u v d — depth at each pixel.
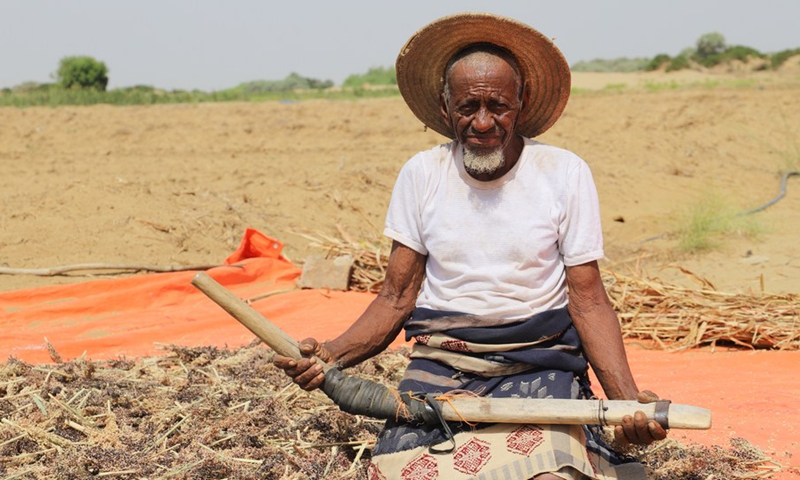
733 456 3.76
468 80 3.07
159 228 8.96
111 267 7.68
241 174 11.97
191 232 9.09
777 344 5.94
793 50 56.78
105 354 5.61
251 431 3.87
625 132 16.61
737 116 17.95
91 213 9.12
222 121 17.06
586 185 3.18
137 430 3.94
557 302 3.22
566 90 3.34
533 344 3.16
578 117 17.69
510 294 3.16
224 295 3.10
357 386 3.11
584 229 3.15
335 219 10.32
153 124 16.52
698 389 4.89
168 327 6.14
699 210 10.32
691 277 8.27
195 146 15.22
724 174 14.23
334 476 3.51
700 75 49.84
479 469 2.90
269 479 3.54
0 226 8.63
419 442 3.03
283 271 7.66
